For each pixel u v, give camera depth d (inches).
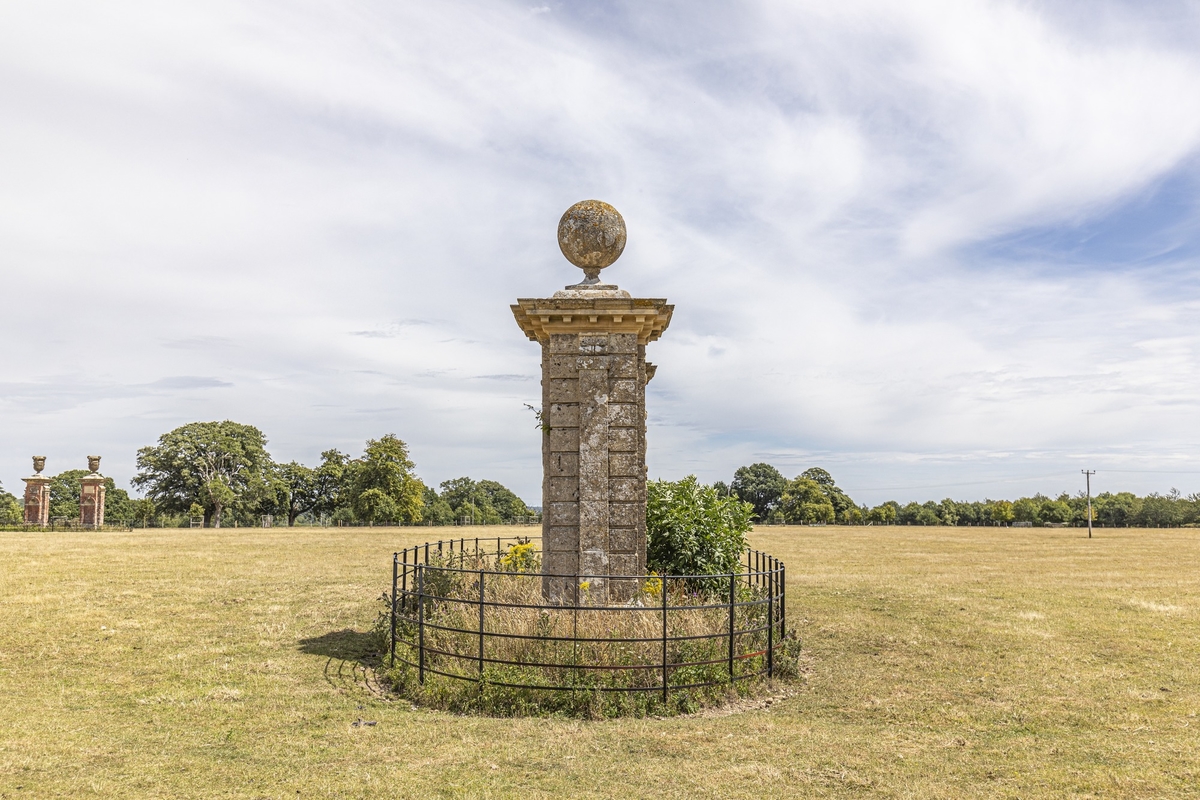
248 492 3041.3
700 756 291.6
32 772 271.6
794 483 3922.2
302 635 534.6
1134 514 3422.7
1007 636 550.6
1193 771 280.7
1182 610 677.3
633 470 469.4
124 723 332.5
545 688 350.0
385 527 2746.1
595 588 459.2
